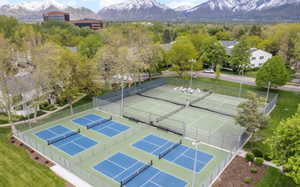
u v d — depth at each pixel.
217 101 44.69
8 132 31.38
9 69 33.59
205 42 70.50
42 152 26.28
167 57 58.59
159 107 40.97
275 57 47.47
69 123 34.38
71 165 23.00
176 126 33.25
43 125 33.56
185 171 23.53
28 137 28.48
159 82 54.88
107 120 35.41
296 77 62.91
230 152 26.17
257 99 26.73
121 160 25.31
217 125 34.09
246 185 20.98
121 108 38.03
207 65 74.88
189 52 54.97
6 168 23.30
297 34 63.16
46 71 33.00
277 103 42.78
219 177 22.11
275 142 20.09
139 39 65.38
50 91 36.50
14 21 90.44
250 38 85.31
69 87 36.16
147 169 23.73
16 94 33.03
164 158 25.75
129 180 21.94
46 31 103.25
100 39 75.81
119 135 30.97
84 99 45.28
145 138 30.23
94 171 23.34
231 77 62.03
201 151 27.23
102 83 47.44
